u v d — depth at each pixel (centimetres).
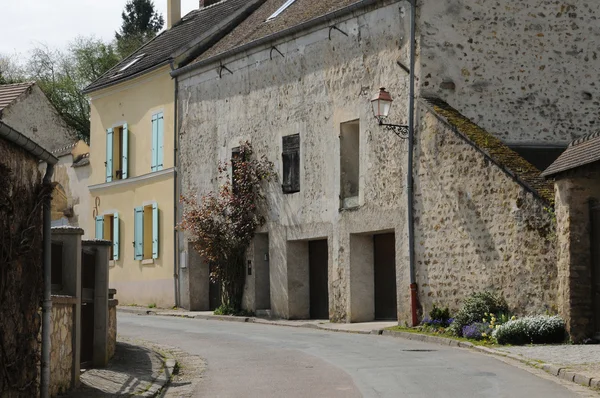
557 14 1944
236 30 2712
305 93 2189
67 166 3256
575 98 1941
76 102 4438
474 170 1675
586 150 1379
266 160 2320
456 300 1716
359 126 2020
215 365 1295
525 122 1905
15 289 827
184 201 2583
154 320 2223
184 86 2678
